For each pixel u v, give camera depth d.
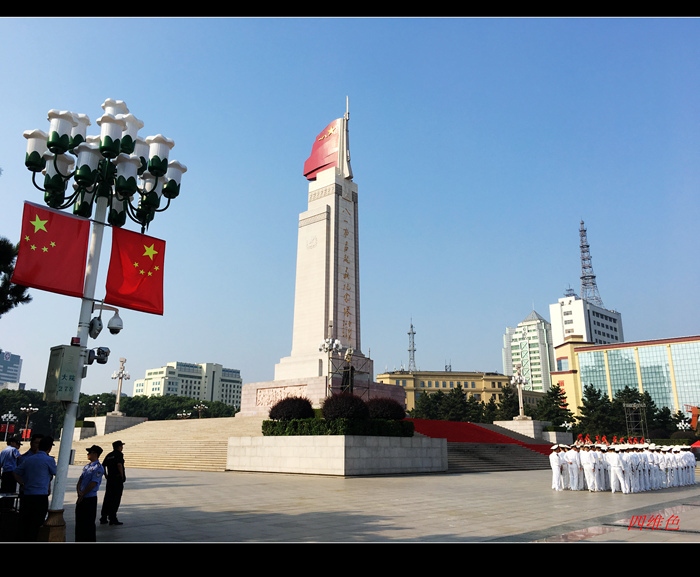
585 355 109.56
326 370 45.47
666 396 98.00
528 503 15.42
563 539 9.66
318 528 10.84
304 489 19.08
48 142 9.57
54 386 8.97
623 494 18.48
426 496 17.02
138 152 10.41
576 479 20.05
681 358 97.69
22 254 8.98
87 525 8.75
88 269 9.77
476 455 35.69
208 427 41.84
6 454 11.67
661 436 60.53
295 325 49.62
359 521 11.77
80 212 10.22
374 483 21.70
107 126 9.70
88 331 9.65
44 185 10.02
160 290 10.59
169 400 110.12
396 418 29.48
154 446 37.25
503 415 78.38
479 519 12.15
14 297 13.88
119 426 49.03
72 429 9.12
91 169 9.52
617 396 76.75
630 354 103.69
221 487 19.83
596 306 152.00
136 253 10.37
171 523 11.48
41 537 8.54
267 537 9.80
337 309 48.47
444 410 77.19
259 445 28.50
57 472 8.85
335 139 53.62
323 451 25.64
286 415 28.50
